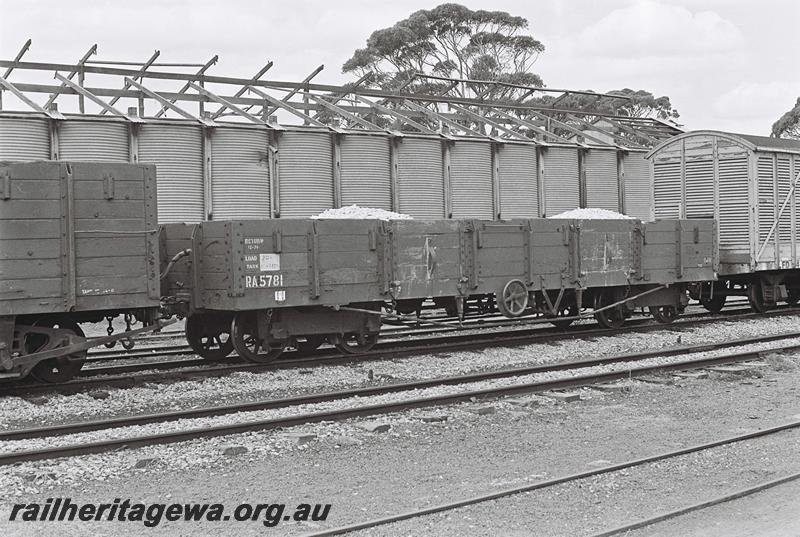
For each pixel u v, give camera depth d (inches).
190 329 594.6
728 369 520.1
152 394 467.5
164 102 875.4
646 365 539.2
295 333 563.2
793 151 866.1
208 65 946.1
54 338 462.0
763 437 360.8
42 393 463.8
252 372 531.2
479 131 1133.1
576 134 1214.3
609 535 244.5
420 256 597.6
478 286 626.2
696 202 869.8
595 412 418.0
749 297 877.8
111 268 459.2
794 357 574.2
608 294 743.7
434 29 2135.8
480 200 1055.0
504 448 349.7
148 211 470.9
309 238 547.8
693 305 1068.5
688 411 417.7
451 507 269.3
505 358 593.0
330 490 294.2
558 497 280.1
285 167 901.2
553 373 520.4
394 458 335.6
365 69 2070.6
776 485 290.7
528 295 664.4
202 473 316.5
